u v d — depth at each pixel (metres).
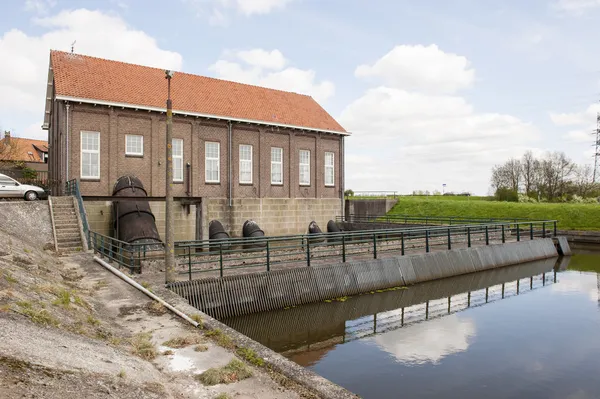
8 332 4.95
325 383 5.66
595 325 12.39
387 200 41.62
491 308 14.34
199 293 11.78
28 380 3.87
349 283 15.17
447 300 15.41
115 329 7.50
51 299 7.75
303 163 29.66
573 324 12.47
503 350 10.37
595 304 14.87
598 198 51.84
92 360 5.14
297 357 9.95
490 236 25.92
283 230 28.14
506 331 11.84
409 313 13.68
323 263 15.30
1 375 3.76
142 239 18.25
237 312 12.38
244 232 25.55
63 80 21.25
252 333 11.76
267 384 5.61
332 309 13.89
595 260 24.59
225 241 12.56
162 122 23.50
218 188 25.61
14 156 44.03
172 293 10.17
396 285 16.48
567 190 59.84
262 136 27.36
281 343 10.92
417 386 8.38
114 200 19.36
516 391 8.18
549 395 8.04
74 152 21.00
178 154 24.17
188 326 7.90
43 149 51.38
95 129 21.58
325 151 30.84
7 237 13.20
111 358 5.54
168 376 5.71
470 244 20.33
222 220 25.58
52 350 4.94
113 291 10.30
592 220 35.25
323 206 30.41
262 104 28.55
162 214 23.48
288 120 28.41
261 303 12.90
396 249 18.97
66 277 11.29
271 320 12.94
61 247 16.11
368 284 15.67
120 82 23.19
